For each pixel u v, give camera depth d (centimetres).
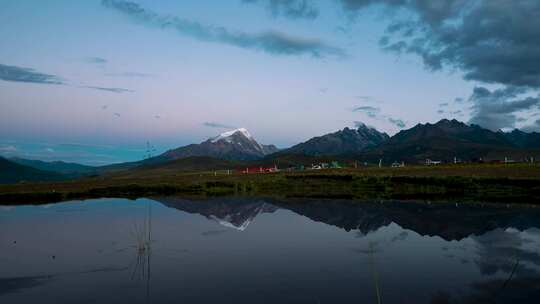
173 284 1905
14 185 8031
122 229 3428
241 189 7425
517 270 2078
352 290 1794
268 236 3058
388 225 3491
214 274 2050
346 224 3578
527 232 3109
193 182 8150
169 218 4075
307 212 4384
